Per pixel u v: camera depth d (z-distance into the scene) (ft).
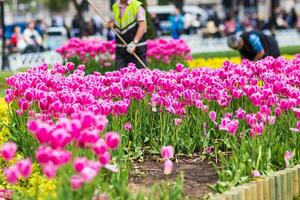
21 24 170.91
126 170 28.17
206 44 134.00
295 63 40.52
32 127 20.79
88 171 19.63
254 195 26.30
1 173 29.48
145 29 55.57
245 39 57.98
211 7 269.44
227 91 35.58
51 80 33.83
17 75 35.50
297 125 30.42
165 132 34.50
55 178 26.21
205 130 34.12
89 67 70.59
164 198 23.86
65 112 28.86
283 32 146.51
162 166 32.17
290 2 265.95
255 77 38.40
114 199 23.58
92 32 146.41
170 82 34.42
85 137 21.12
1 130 34.76
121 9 55.93
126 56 56.34
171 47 72.43
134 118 35.50
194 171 31.22
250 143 29.81
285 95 33.91
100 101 30.96
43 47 115.24
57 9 253.24
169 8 195.62
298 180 28.84
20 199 24.06
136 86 34.88
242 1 250.37
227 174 27.76
